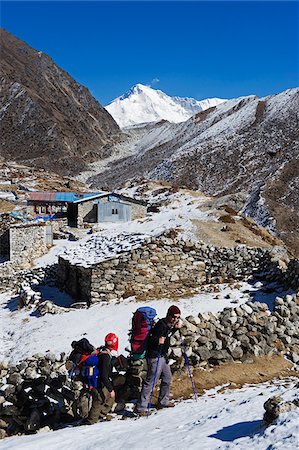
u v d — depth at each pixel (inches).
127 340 657.6
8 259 1369.3
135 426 351.6
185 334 482.9
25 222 1429.6
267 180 5964.6
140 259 877.2
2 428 418.9
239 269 916.6
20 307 974.4
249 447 247.4
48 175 4977.9
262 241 1557.6
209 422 320.8
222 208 1964.8
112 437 326.6
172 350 468.4
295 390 318.3
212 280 910.4
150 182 4175.7
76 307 865.5
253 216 4660.4
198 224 1608.0
